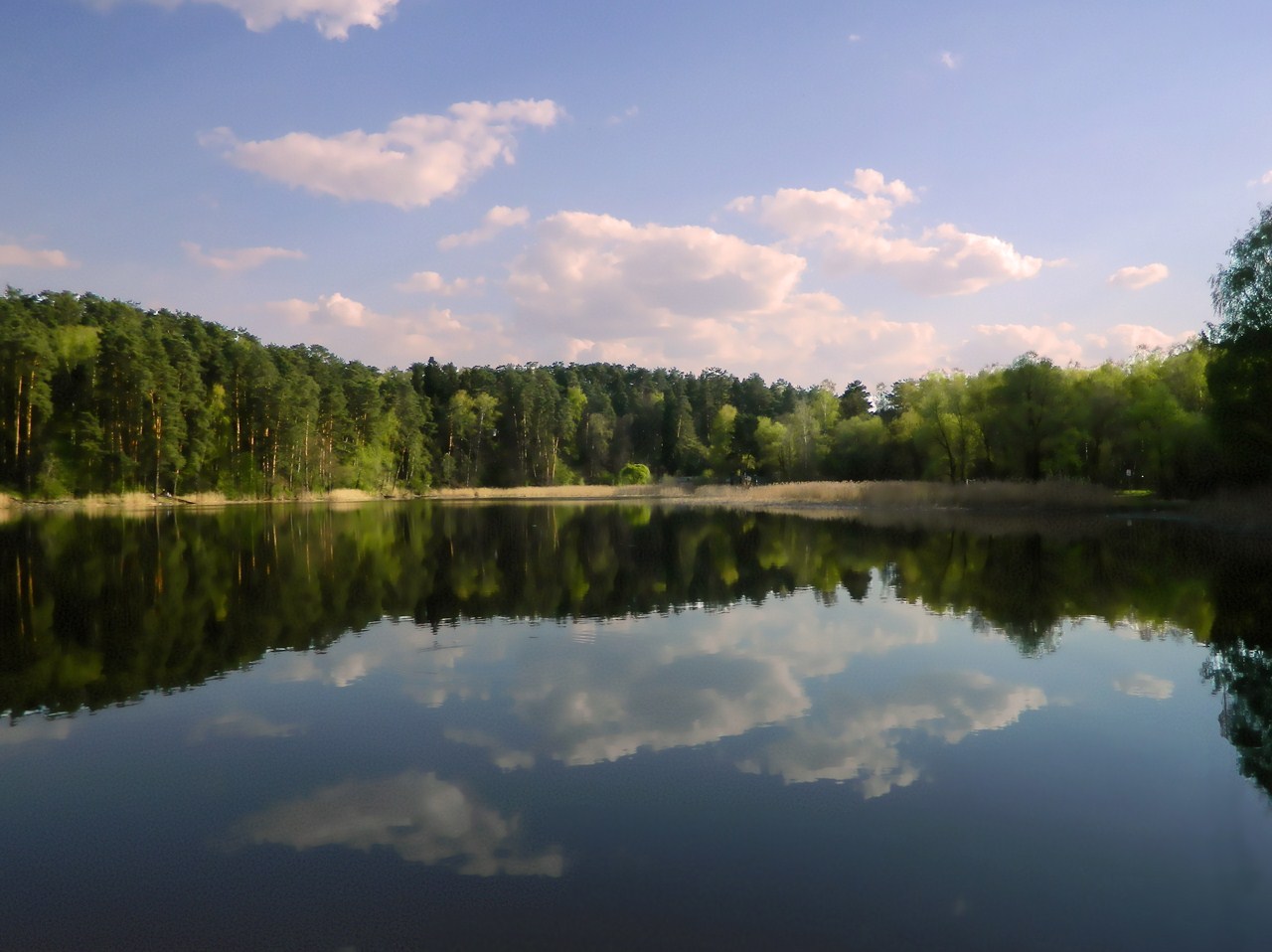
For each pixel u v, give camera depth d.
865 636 12.30
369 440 87.50
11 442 57.25
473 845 5.60
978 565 20.81
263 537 32.00
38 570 20.98
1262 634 12.25
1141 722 8.08
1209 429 35.59
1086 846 5.51
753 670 10.29
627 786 6.59
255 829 5.91
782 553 24.44
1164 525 35.16
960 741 7.56
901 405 85.06
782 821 5.91
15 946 4.46
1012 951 4.30
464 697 9.20
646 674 10.12
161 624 13.67
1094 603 15.06
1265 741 7.51
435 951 4.36
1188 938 4.42
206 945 4.46
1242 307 31.91
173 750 7.56
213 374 73.75
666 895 4.90
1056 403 52.12
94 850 5.62
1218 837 5.62
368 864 5.36
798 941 4.40
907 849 5.48
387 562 22.80
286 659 11.12
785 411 136.12
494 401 113.19
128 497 59.28
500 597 16.44
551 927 4.57
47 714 8.73
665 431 132.12
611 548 26.67
